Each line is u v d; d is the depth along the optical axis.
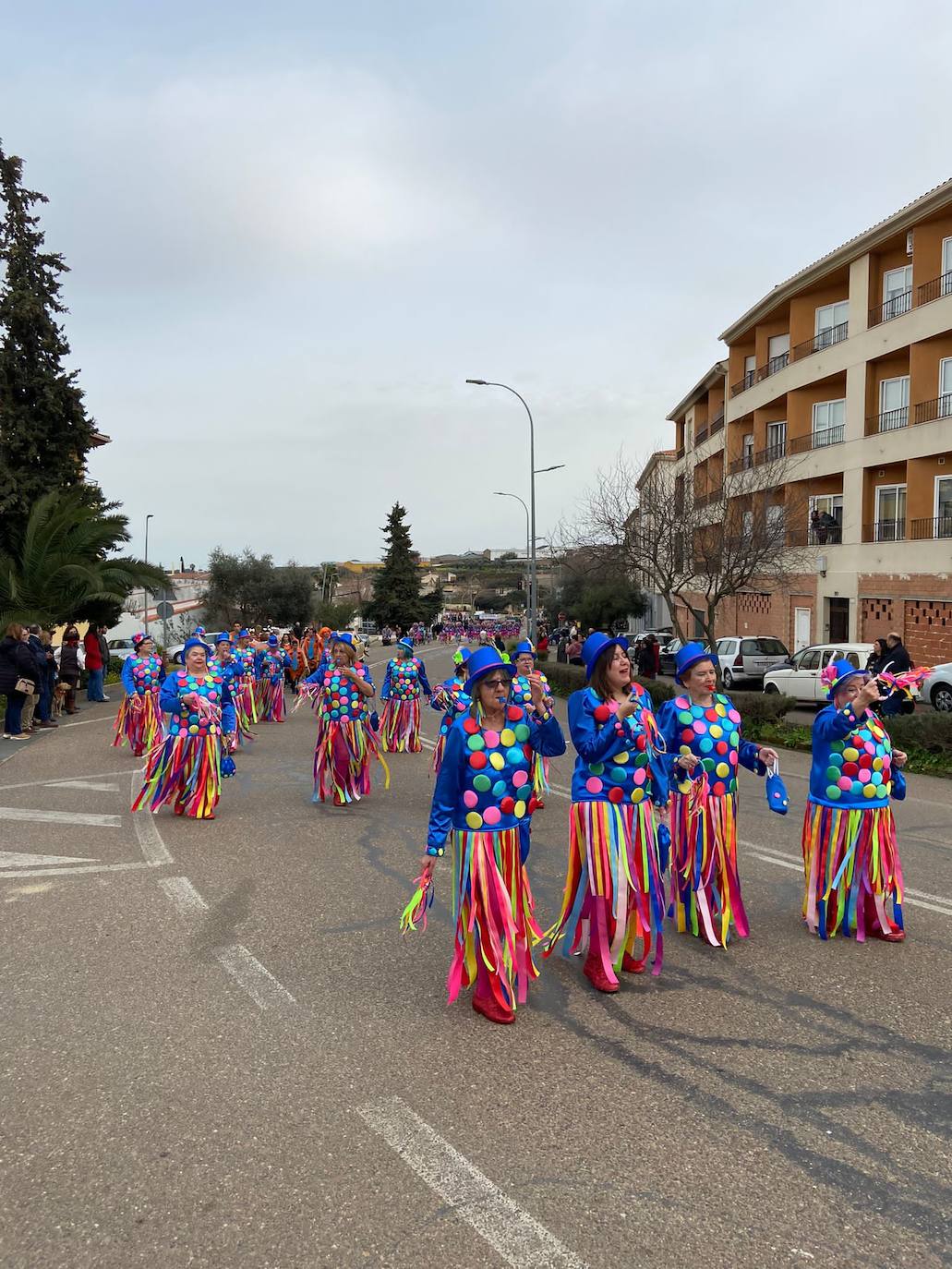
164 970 5.20
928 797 10.65
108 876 7.09
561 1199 3.14
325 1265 2.82
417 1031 4.45
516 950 4.67
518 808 4.65
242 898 6.55
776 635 33.97
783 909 6.40
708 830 5.63
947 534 25.12
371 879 7.03
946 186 23.61
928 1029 4.47
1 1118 3.65
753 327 35.75
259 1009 4.68
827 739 5.74
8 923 6.00
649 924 5.04
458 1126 3.60
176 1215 3.05
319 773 9.88
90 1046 4.27
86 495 25.69
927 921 6.12
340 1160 3.37
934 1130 3.59
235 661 15.09
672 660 32.19
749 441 37.59
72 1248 2.90
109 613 24.89
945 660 24.75
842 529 29.05
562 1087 3.91
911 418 25.80
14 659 15.19
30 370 25.19
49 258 25.41
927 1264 2.84
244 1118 3.65
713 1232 2.97
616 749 4.91
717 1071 4.05
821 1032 4.45
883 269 27.80
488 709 4.60
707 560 21.36
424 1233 2.96
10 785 11.03
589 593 48.38
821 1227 3.00
